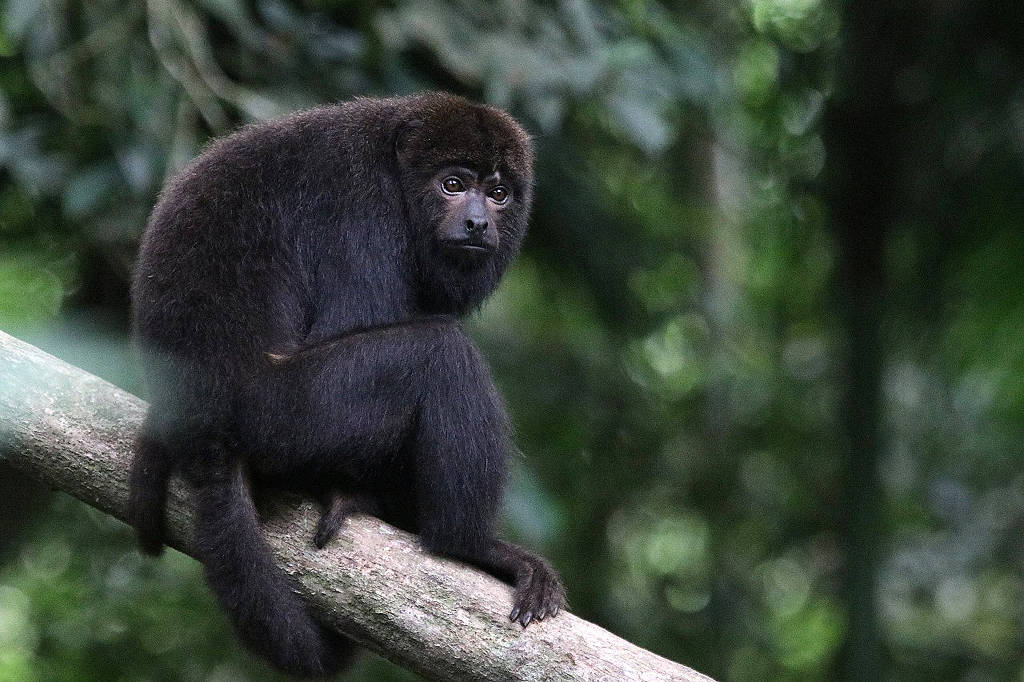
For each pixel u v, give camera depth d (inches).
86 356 342.0
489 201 346.9
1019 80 549.0
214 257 295.0
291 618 272.1
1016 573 638.5
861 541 546.6
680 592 691.4
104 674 536.1
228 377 287.0
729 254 684.7
